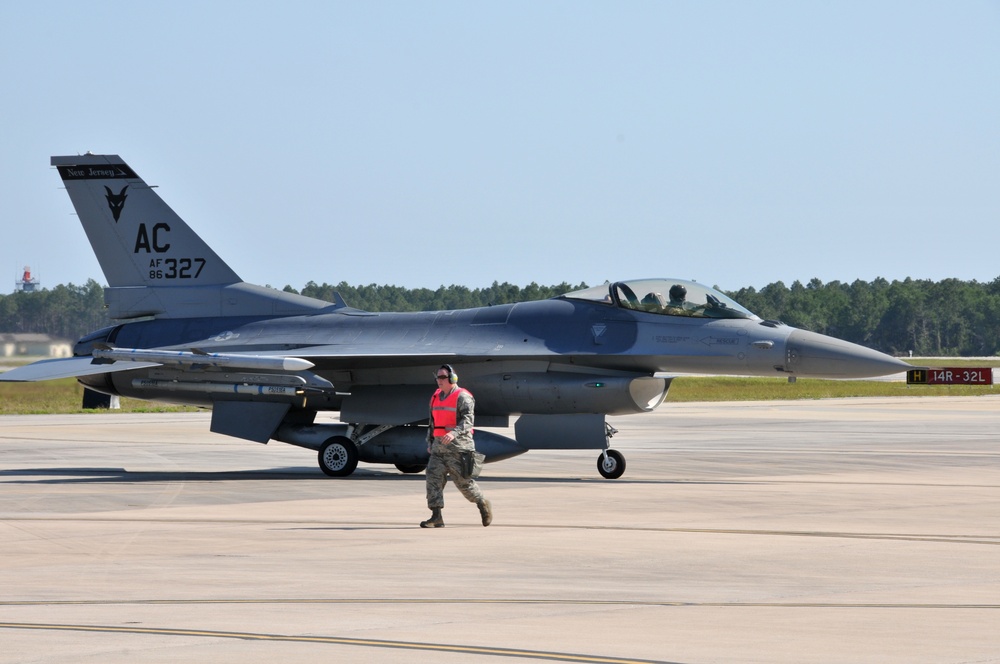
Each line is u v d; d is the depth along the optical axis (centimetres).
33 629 2009
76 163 6041
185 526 3419
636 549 2945
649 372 5272
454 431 3344
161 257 5991
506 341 5241
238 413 5409
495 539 3131
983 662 1791
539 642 1911
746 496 4256
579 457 6412
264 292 5881
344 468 5228
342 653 1831
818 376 5000
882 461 5969
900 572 2609
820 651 1856
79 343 6044
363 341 5481
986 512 3756
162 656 1809
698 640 1930
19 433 8419
